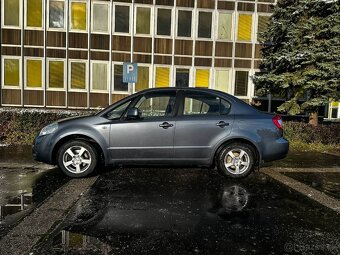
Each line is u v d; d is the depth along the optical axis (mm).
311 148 10852
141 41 21312
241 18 21859
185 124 6387
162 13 21328
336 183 6406
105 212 4523
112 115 6453
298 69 13867
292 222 4312
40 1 20453
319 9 13344
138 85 21594
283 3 15328
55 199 5035
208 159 6477
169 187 5797
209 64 21938
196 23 21578
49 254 3312
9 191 5430
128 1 20953
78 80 21156
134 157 6363
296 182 6379
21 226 4000
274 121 6629
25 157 8234
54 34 20719
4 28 20391
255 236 3852
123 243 3598
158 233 3879
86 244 3553
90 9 20766
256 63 22188
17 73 20766
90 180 6160
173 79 21766
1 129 10164
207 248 3525
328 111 23625
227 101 6656
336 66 12789
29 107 20844
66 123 6371
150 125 6336
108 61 21188
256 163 6641
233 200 5172
